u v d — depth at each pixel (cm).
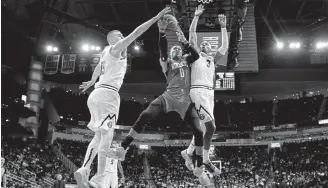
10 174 3030
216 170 644
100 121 596
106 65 626
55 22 4253
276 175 4297
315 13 4419
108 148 588
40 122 4684
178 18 2686
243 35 3109
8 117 4106
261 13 4400
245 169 4562
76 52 4216
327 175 3972
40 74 4472
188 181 4241
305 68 4747
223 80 3584
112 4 4256
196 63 639
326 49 4284
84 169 571
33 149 4269
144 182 4212
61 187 1205
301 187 3844
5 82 4156
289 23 4606
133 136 575
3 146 3862
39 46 4216
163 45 629
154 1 4144
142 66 4862
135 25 4656
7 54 4081
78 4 4259
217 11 2622
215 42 2683
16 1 3547
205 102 611
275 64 4812
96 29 4081
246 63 3056
